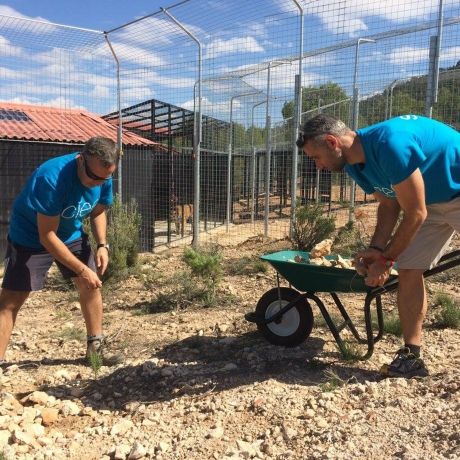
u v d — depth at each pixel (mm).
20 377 4457
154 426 3553
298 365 4379
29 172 11156
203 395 3922
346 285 4184
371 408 3434
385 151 3332
